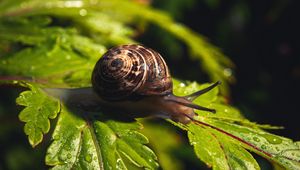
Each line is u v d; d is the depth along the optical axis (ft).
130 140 0.62
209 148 0.62
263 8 1.62
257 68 1.65
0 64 0.76
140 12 0.96
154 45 1.44
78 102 0.68
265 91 1.63
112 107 0.69
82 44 0.81
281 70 1.71
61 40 0.81
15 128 1.13
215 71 0.98
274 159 0.62
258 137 0.64
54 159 0.60
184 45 1.48
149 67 0.68
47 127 0.62
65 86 0.71
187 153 1.18
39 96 0.67
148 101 0.68
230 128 0.65
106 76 0.67
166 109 0.68
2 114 1.15
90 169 0.60
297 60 1.69
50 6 0.91
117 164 0.60
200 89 0.73
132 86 0.68
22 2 0.90
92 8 0.94
